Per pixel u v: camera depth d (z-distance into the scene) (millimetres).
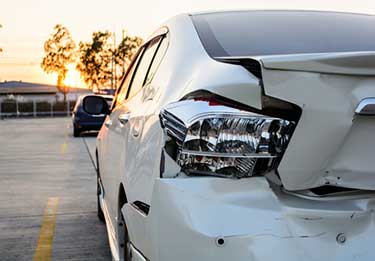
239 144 2053
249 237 1953
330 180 2055
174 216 2039
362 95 1953
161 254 2096
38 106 46688
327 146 1989
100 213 5777
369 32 2934
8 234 5344
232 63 2236
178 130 2131
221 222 1979
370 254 2014
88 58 58094
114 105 4715
